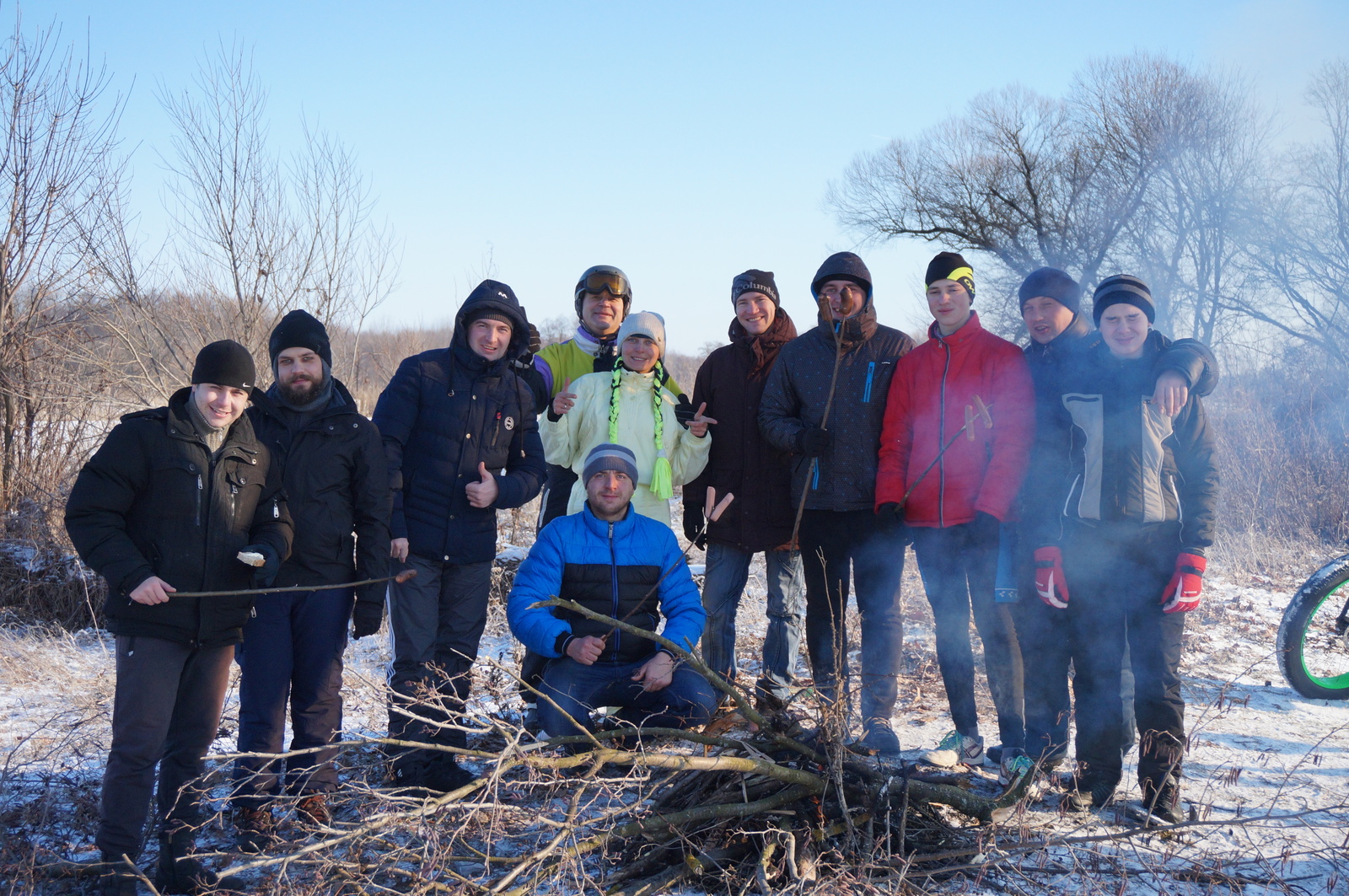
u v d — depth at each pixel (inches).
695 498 204.5
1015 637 166.9
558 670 163.6
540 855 107.7
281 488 132.7
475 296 165.9
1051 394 157.8
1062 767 161.6
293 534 136.8
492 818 118.1
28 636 229.3
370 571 147.3
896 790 128.3
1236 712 194.5
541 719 166.9
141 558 116.6
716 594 198.7
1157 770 140.7
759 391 196.5
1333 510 371.9
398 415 161.9
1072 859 128.7
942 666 170.7
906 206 1302.9
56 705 186.2
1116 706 147.8
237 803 136.3
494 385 168.1
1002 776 157.8
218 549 122.0
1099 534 145.1
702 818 120.9
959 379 169.2
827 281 182.1
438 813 110.9
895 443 175.0
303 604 142.8
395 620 161.5
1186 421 144.5
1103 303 146.6
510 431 169.9
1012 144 1199.6
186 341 348.8
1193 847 133.6
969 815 132.8
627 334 192.2
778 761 134.0
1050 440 156.2
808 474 180.1
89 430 318.7
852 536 181.3
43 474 300.2
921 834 128.4
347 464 146.3
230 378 121.0
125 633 117.7
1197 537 140.8
